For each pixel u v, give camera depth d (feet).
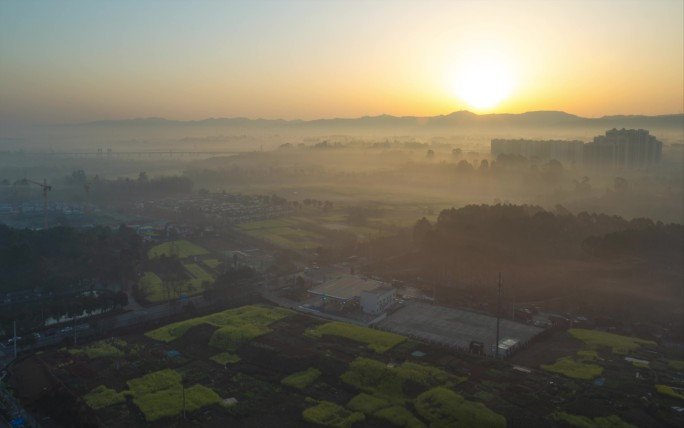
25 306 386.52
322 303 407.23
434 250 526.57
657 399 260.83
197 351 319.27
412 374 278.87
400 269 507.71
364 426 238.68
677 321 376.27
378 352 314.14
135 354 312.09
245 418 244.42
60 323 371.15
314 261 535.19
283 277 479.82
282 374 287.28
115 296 396.78
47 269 446.60
